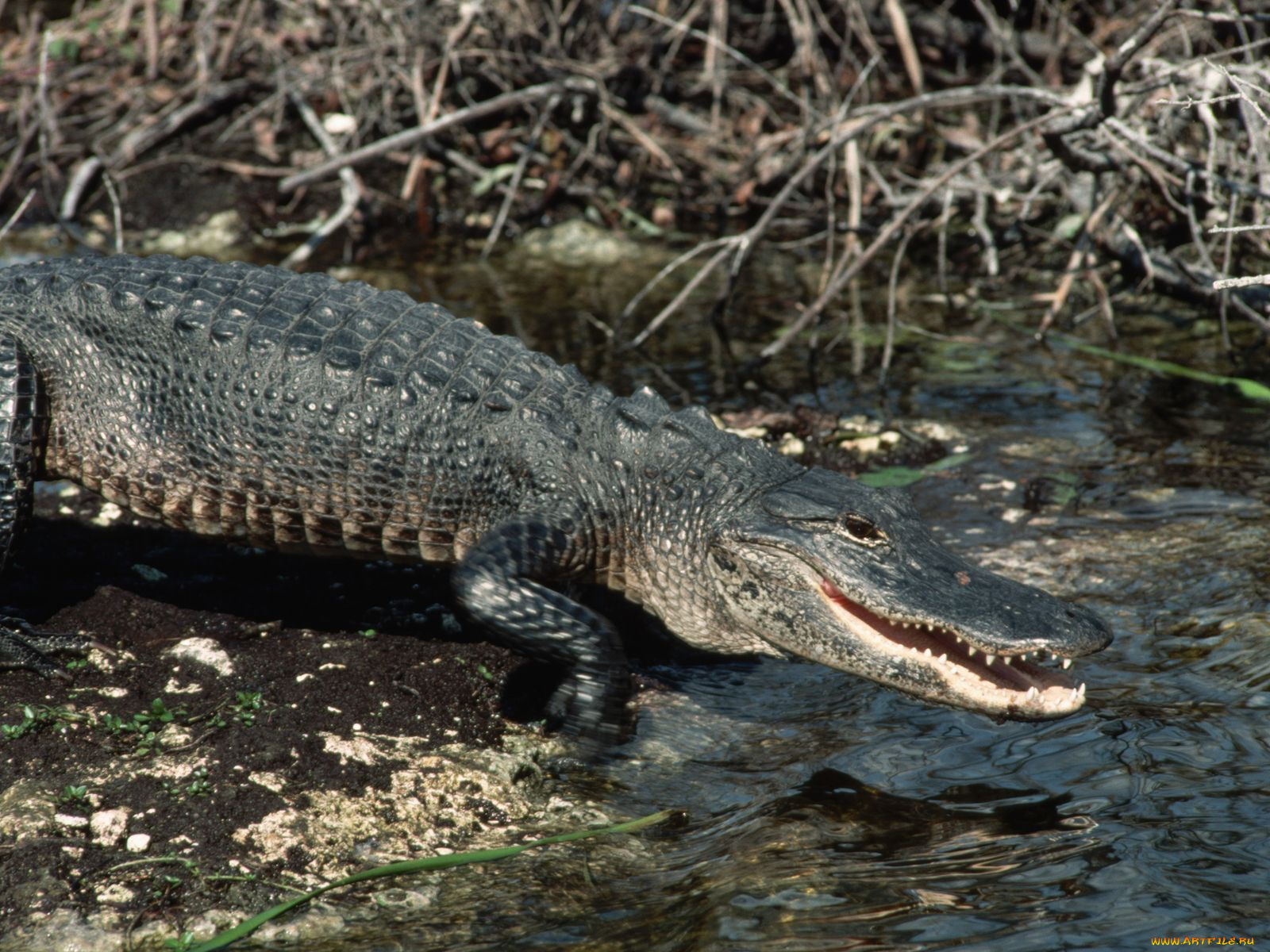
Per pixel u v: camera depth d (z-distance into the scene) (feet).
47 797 20.56
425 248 56.39
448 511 26.89
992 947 17.02
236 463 26.89
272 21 65.36
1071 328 46.21
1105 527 31.04
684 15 63.10
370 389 26.78
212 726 22.88
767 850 19.93
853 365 43.01
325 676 24.91
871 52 56.90
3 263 52.65
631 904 18.86
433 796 21.74
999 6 63.10
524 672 26.00
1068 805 20.71
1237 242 44.68
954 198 53.26
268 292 28.32
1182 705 23.56
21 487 26.25
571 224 58.54
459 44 59.52
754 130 58.59
